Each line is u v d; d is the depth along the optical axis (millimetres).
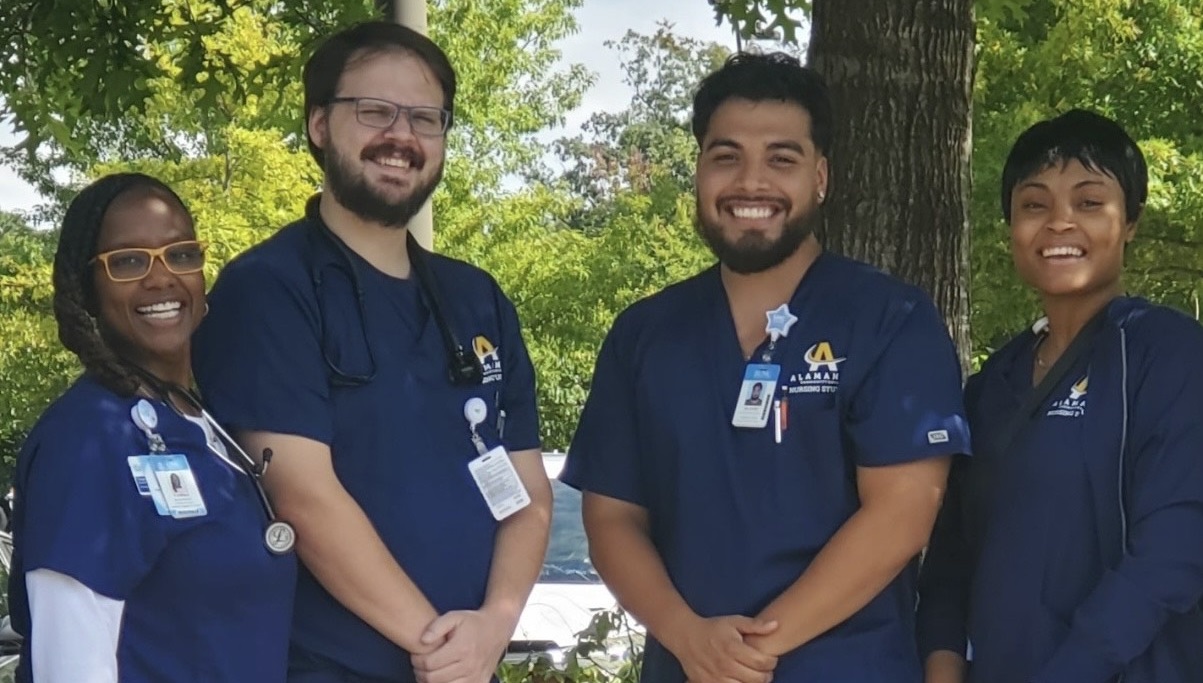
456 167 15789
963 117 4738
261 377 2990
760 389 3160
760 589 3109
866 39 4637
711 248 3271
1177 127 10812
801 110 3227
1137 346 3043
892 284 3242
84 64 6969
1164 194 10336
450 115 3244
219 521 2740
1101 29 10195
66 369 15516
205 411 2865
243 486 2832
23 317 15195
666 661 3318
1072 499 3031
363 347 3102
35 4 6734
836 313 3201
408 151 3131
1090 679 2895
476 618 3055
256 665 2777
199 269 2850
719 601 3139
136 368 2750
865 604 3082
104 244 2754
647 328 3383
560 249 15773
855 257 4652
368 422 3076
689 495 3197
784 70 3254
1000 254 10609
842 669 3076
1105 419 3023
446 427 3162
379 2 5625
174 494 2684
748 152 3199
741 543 3131
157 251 2768
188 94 8672
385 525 3057
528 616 6965
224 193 13594
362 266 3170
